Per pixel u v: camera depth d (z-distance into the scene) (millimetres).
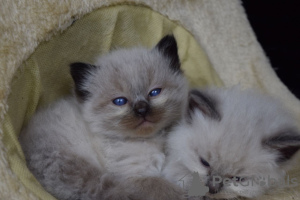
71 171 394
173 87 427
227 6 504
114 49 461
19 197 361
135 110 406
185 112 406
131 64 425
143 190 390
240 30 514
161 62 433
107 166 409
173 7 474
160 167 412
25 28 399
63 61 440
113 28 451
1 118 371
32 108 421
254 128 379
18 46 394
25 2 399
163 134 424
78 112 430
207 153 379
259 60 521
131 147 412
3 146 366
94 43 451
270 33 583
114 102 414
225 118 385
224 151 373
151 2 460
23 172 367
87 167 397
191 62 497
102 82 423
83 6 426
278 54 583
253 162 374
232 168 374
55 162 395
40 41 408
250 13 581
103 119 415
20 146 379
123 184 391
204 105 389
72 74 429
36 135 404
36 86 416
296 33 576
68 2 419
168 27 478
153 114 409
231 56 512
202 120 391
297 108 497
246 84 512
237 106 394
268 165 377
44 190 374
